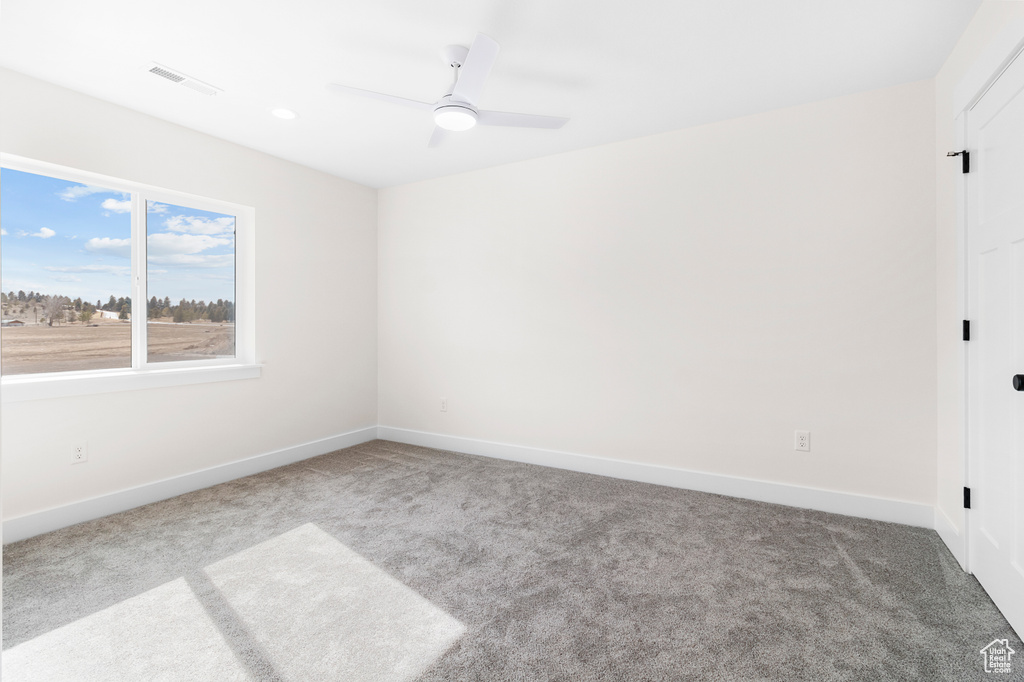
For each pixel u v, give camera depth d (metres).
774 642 1.75
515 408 3.87
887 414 2.69
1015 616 1.78
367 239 4.43
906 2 2.00
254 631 1.83
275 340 3.68
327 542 2.50
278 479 3.42
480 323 4.00
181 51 2.32
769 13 2.07
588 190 3.52
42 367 2.68
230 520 2.74
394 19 2.10
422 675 1.62
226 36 2.21
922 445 2.62
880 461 2.71
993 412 1.95
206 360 3.38
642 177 3.32
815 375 2.86
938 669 1.62
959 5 2.02
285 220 3.73
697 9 2.04
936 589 2.05
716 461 3.14
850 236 2.75
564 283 3.63
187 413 3.17
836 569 2.21
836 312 2.80
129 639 1.78
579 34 2.21
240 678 1.60
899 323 2.65
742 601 1.99
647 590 2.07
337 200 4.14
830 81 2.60
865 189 2.71
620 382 3.44
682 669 1.63
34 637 1.78
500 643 1.76
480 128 3.17
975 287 2.09
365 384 4.45
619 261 3.42
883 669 1.62
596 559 2.32
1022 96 1.73
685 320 3.21
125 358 2.99
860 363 2.75
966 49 2.16
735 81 2.60
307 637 1.79
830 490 2.83
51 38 2.21
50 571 2.21
